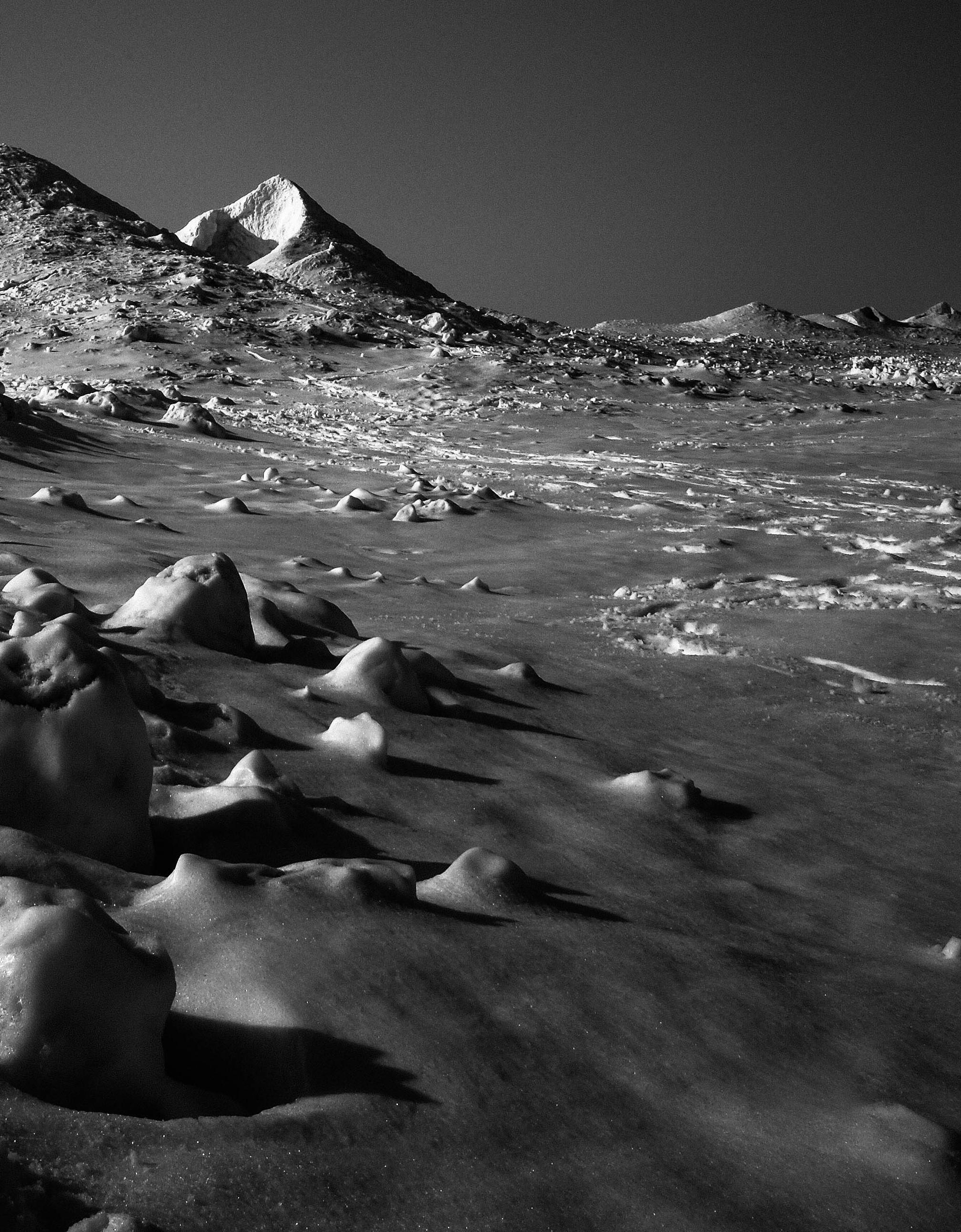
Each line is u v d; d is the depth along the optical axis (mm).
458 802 3629
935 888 3658
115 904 2334
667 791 4000
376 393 27359
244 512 11211
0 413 15031
